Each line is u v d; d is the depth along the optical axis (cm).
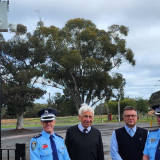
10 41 2783
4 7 787
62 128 2983
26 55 2803
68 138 436
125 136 443
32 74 2653
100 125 3481
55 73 2972
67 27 3231
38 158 338
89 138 426
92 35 2958
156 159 348
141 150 436
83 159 415
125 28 3197
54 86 3138
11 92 2566
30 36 2930
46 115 360
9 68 2728
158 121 375
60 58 2834
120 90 3278
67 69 2844
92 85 3034
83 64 2852
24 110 2844
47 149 343
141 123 3566
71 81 3127
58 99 3697
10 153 1241
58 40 2861
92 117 433
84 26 3259
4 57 2797
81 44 3150
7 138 2058
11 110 6412
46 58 2978
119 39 3250
